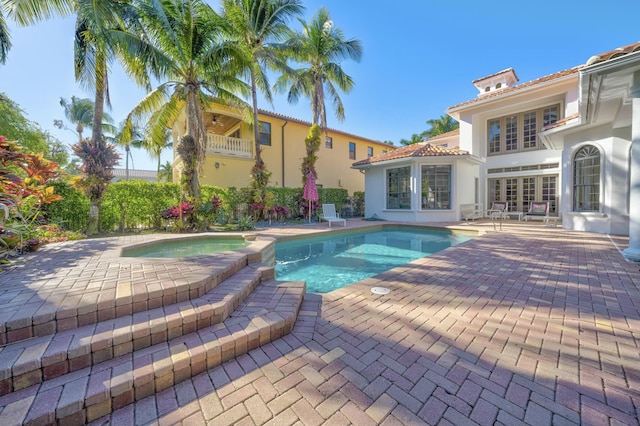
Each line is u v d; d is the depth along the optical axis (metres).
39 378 2.03
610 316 3.38
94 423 1.90
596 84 6.05
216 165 16.72
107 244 6.34
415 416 1.92
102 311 2.66
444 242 10.74
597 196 9.83
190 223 11.21
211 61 11.16
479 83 19.92
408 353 2.69
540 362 2.51
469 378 2.31
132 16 9.38
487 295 4.16
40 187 6.66
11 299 2.70
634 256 5.89
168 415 1.95
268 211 14.79
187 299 3.21
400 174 16.11
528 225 12.84
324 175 22.70
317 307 3.80
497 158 16.95
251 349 2.77
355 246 10.03
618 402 2.01
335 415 1.94
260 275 4.48
